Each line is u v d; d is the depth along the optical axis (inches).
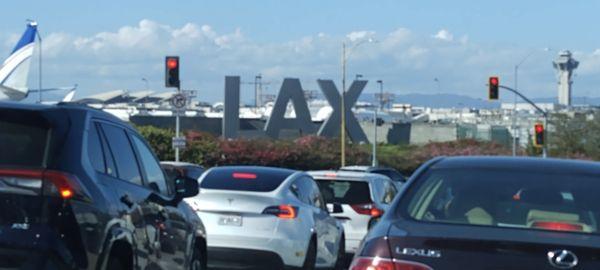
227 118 2714.1
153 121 2802.7
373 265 231.3
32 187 272.4
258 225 506.6
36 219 270.5
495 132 4062.5
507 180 269.7
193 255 407.2
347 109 2888.8
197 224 406.6
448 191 265.6
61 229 272.1
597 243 228.4
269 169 548.7
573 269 220.4
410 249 230.5
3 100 301.3
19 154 279.6
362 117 4997.5
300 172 569.6
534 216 252.4
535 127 2097.7
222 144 2138.3
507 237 229.9
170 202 370.3
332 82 2878.9
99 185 296.2
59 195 273.3
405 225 244.2
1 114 285.7
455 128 4101.9
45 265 267.4
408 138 3784.5
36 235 268.5
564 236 234.2
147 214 335.6
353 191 676.1
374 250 234.1
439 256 227.5
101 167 307.1
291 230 514.0
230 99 2714.1
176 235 371.6
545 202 258.2
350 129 2903.5
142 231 327.6
